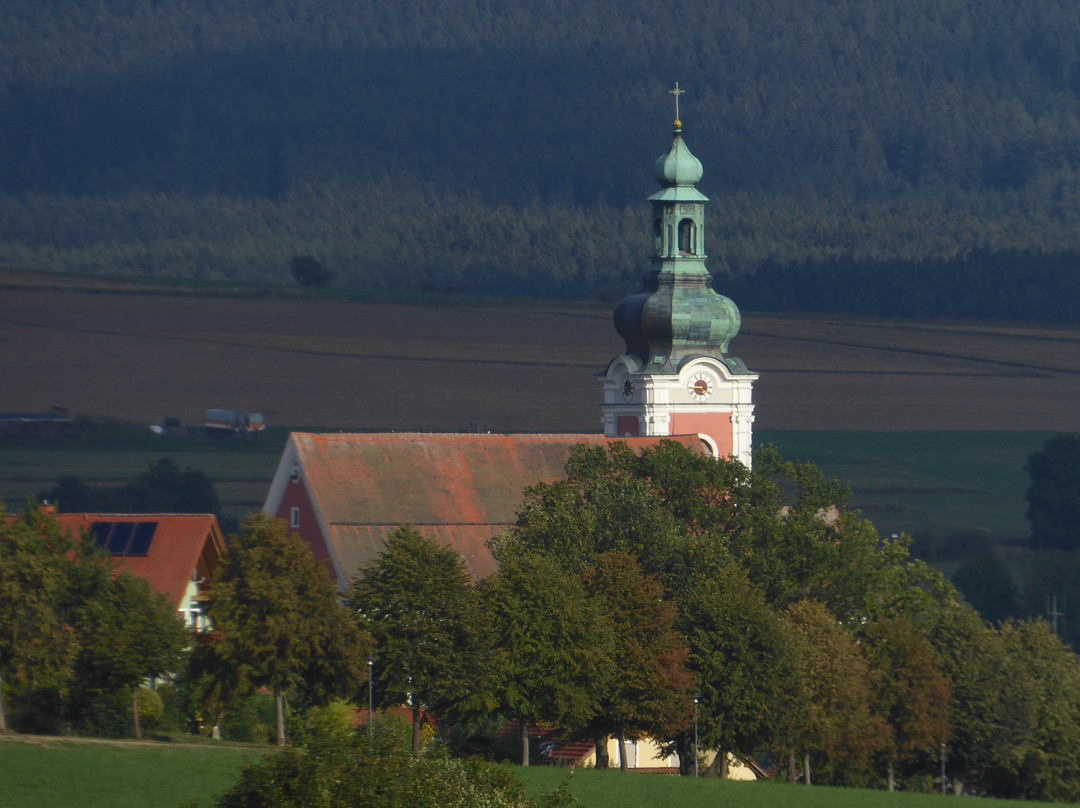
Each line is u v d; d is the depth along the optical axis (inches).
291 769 6323.8
